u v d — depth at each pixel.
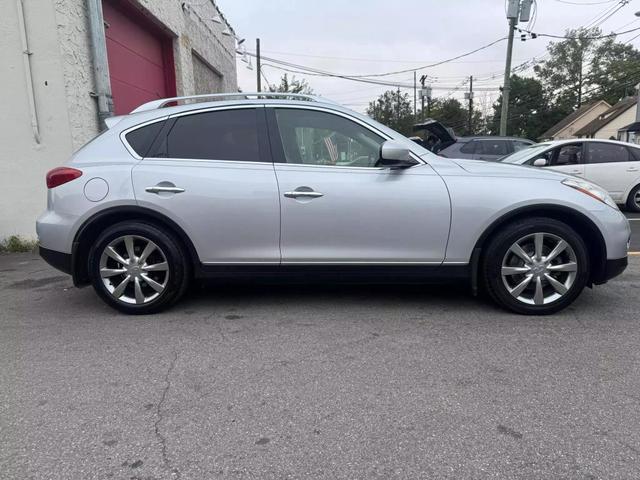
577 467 2.18
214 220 3.92
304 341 3.57
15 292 4.94
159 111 4.15
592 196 3.93
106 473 2.16
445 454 2.28
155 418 2.59
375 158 4.00
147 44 10.34
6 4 6.55
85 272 4.17
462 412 2.62
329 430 2.47
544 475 2.13
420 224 3.90
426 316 4.07
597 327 3.79
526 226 3.87
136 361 3.27
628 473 2.13
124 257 4.07
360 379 2.99
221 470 2.18
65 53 6.79
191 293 4.74
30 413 2.65
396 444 2.35
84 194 3.95
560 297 3.97
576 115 56.69
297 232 3.93
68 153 6.93
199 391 2.87
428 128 6.42
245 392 2.85
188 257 4.08
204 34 14.32
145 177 3.93
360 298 4.55
